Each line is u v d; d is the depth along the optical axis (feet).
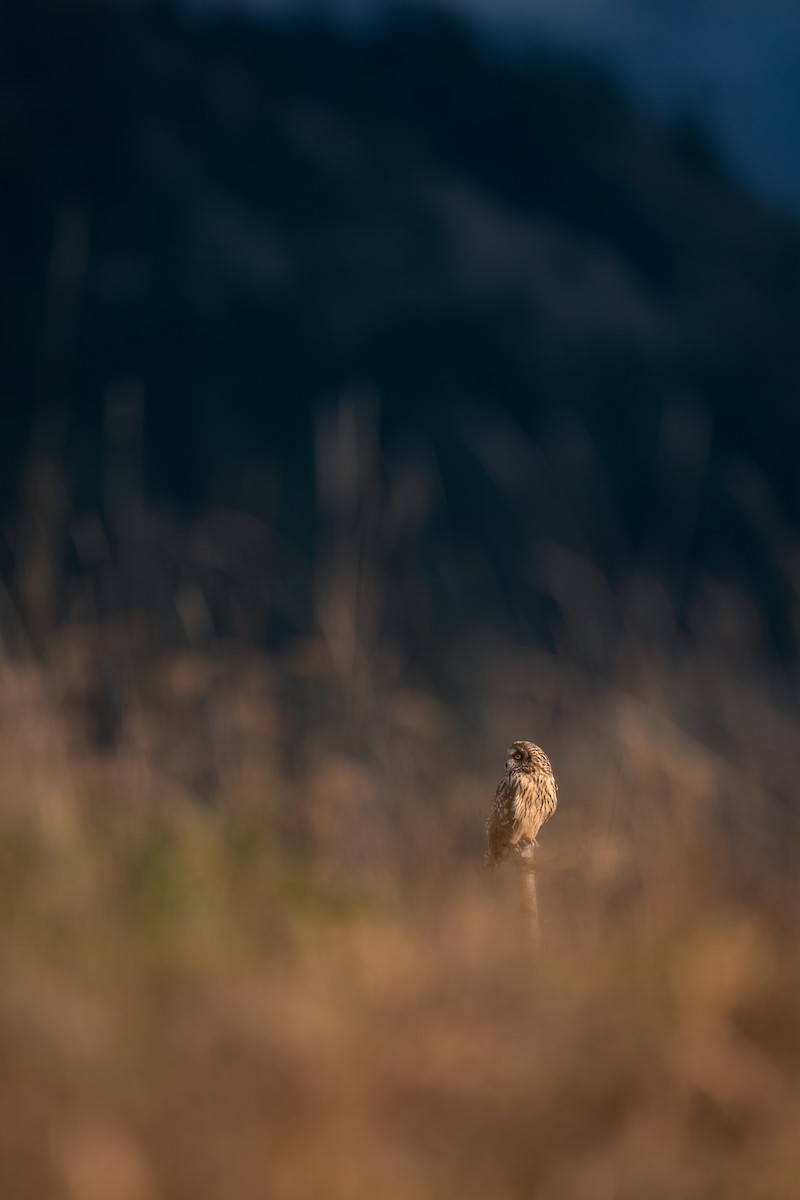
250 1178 20.76
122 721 50.26
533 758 30.14
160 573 68.03
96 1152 20.27
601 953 30.68
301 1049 23.47
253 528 82.07
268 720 55.36
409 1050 24.61
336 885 37.65
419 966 28.35
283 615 75.10
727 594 87.40
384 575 86.33
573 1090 24.79
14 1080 21.84
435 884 40.45
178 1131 21.24
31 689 47.24
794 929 33.55
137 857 33.68
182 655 56.90
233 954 28.22
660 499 283.59
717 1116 25.26
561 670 79.77
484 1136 23.45
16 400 346.33
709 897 37.60
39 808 35.32
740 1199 23.43
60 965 25.91
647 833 46.37
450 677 84.53
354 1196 21.11
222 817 41.98
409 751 62.90
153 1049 23.34
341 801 49.19
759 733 72.38
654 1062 25.59
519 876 29.78
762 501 95.81
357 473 80.28
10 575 59.06
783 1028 27.66
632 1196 23.06
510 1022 26.13
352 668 66.80
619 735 59.77
